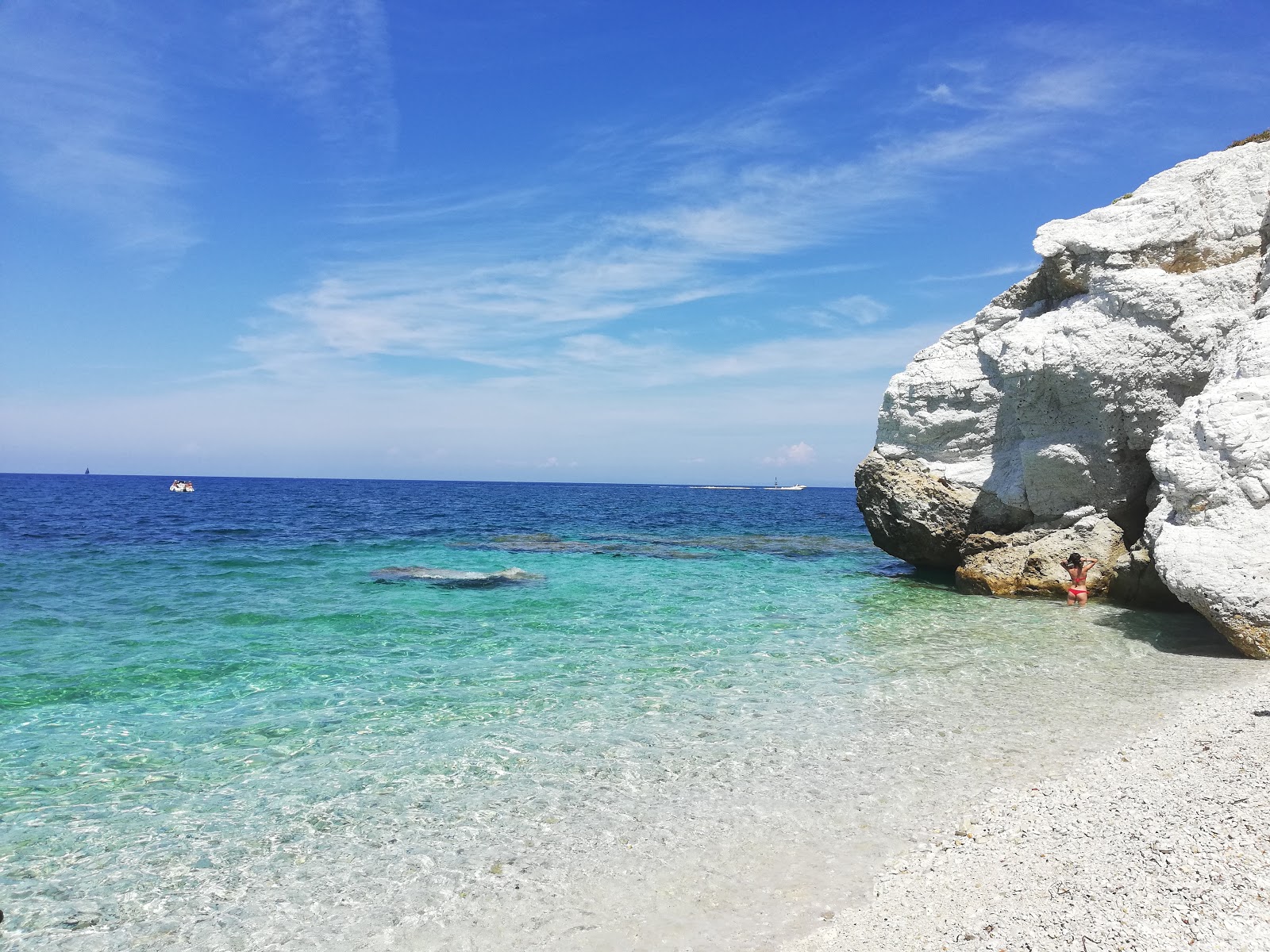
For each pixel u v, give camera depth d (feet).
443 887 22.39
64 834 25.55
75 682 42.80
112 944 19.85
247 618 60.54
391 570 87.51
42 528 142.51
